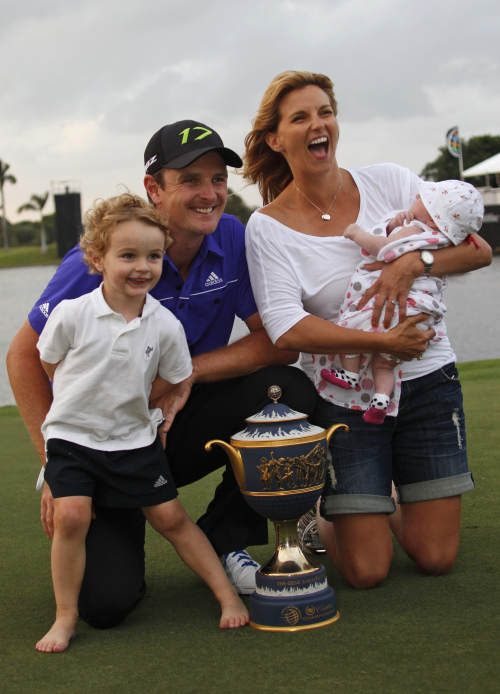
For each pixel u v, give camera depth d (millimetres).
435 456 2607
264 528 2730
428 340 2576
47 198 55469
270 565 2307
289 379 2689
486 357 12281
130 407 2371
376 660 1906
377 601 2375
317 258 2725
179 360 2441
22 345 2557
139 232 2260
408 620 2170
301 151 2707
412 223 2678
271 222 2754
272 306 2670
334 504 2555
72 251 2645
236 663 1975
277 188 3045
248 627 2262
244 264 2891
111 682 1911
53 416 2344
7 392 11195
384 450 2623
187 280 2748
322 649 2018
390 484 2641
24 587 2719
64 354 2346
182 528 2420
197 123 2699
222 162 2654
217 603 2504
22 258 73625
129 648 2146
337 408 2652
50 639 2182
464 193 2625
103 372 2301
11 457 5223
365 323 2641
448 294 25469
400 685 1754
